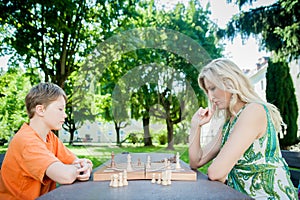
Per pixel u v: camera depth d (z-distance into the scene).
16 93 7.89
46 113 1.38
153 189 0.99
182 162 1.52
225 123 1.52
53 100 1.39
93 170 1.31
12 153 1.29
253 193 1.30
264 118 1.35
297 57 6.90
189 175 1.15
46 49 4.73
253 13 7.40
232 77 1.38
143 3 3.50
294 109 6.88
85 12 3.96
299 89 8.62
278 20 7.18
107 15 3.55
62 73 3.82
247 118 1.31
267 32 7.26
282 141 6.86
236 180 1.37
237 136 1.27
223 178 1.19
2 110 7.82
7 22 5.00
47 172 1.15
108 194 0.92
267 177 1.30
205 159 1.49
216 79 1.32
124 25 3.28
